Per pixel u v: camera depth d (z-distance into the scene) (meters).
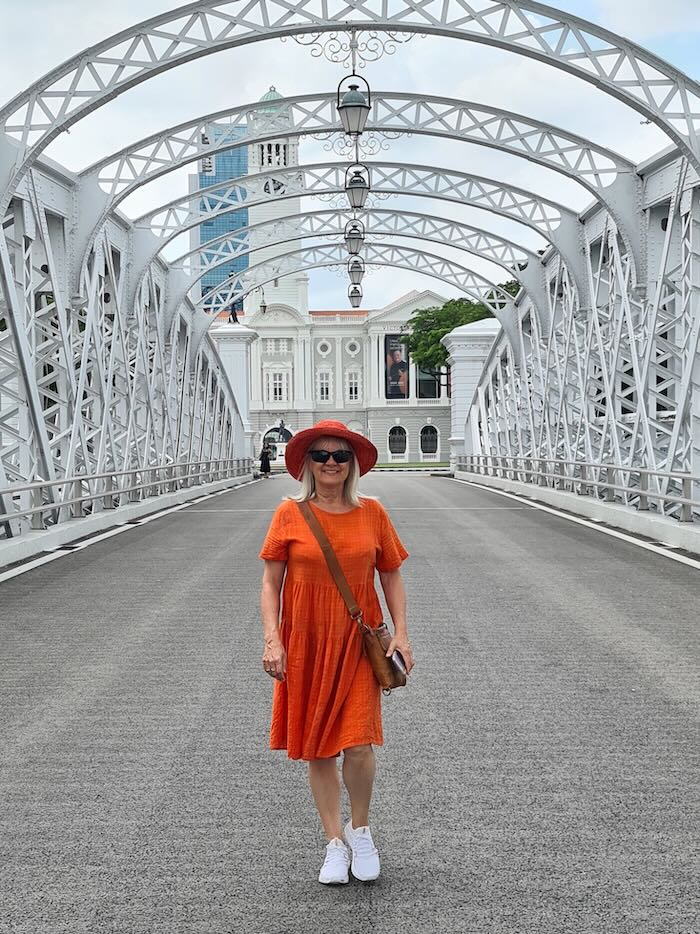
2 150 13.61
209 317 31.03
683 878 3.92
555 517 19.59
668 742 5.56
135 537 16.30
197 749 5.53
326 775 4.04
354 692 3.96
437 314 85.06
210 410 35.50
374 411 106.19
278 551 4.04
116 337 19.72
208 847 4.26
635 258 17.62
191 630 8.69
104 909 3.72
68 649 7.98
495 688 6.70
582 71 14.03
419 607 9.62
